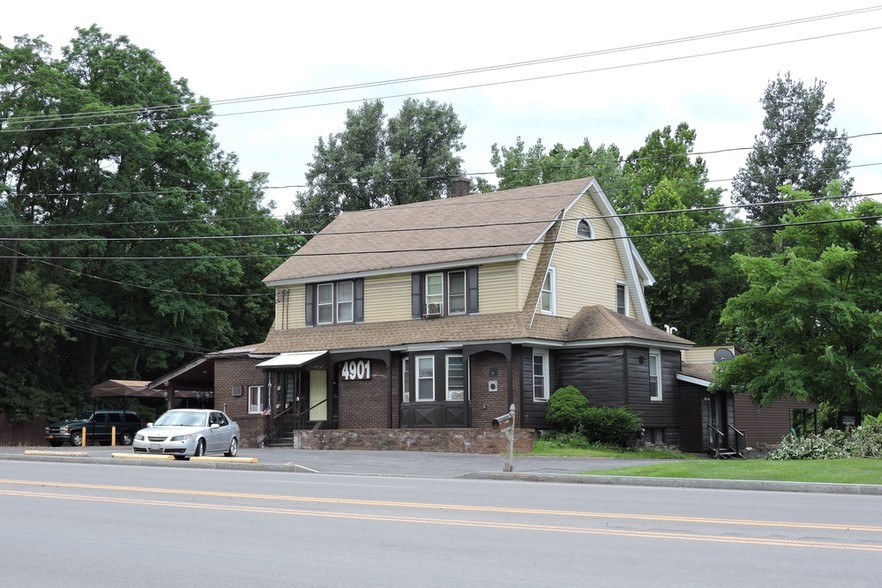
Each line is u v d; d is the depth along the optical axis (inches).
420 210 1768.0
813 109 2689.5
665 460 1219.2
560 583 366.9
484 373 1491.1
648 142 2787.9
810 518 567.2
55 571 394.6
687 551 439.2
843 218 1326.3
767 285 1306.6
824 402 1370.6
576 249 1631.4
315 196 2753.4
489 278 1526.8
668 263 2304.4
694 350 1804.9
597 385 1505.9
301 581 371.9
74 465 1056.8
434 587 360.2
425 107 2832.2
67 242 1995.6
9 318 1920.5
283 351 1688.0
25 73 1968.5
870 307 1305.4
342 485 807.1
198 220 2129.7
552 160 2625.5
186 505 623.8
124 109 2001.7
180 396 2009.1
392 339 1577.3
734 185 2743.6
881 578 375.9
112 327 2129.7
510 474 947.3
